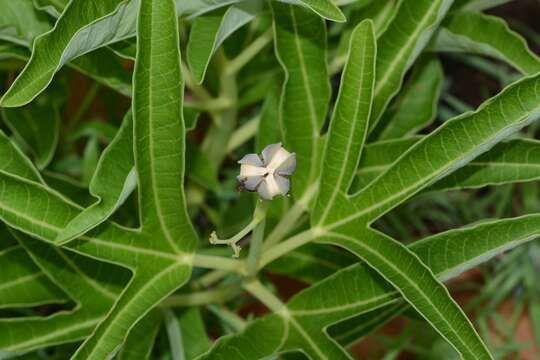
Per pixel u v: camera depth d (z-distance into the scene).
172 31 0.37
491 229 0.39
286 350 0.41
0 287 0.44
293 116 0.44
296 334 0.42
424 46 0.44
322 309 0.42
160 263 0.41
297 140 0.44
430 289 0.38
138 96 0.38
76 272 0.44
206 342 0.46
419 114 0.49
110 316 0.39
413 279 0.39
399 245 0.39
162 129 0.39
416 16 0.43
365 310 0.41
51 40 0.36
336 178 0.41
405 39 0.43
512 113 0.38
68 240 0.38
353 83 0.40
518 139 0.41
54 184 0.47
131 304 0.40
